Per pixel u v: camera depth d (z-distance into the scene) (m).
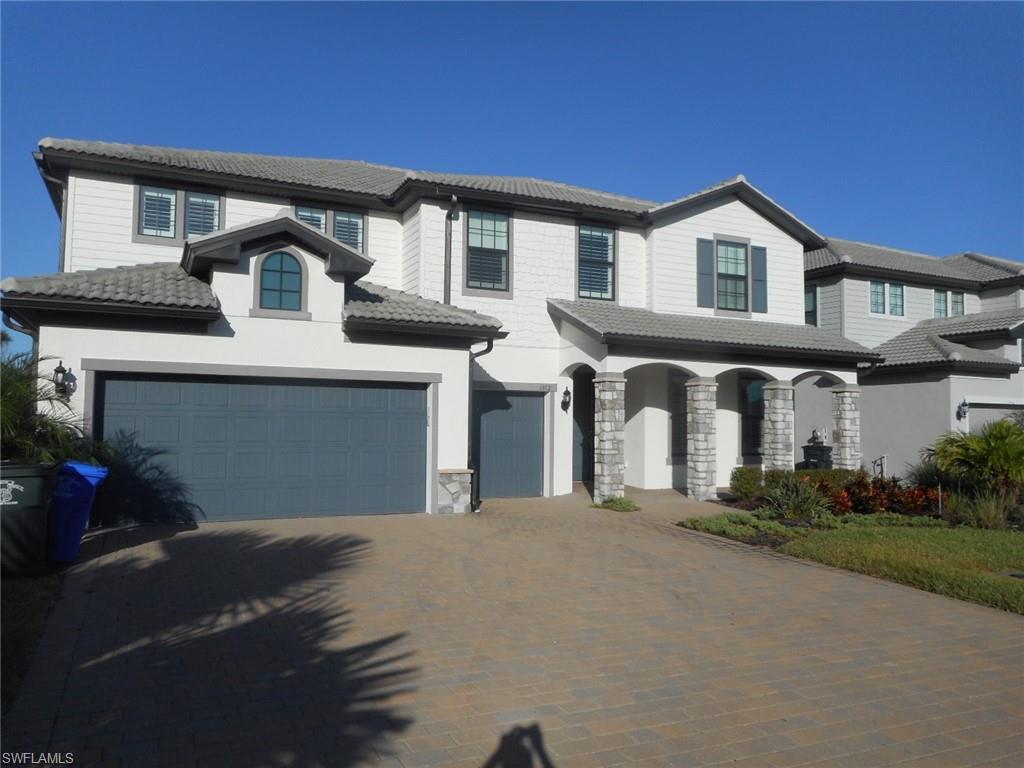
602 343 14.86
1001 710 5.31
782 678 5.83
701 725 4.94
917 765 4.48
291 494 12.09
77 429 9.84
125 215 13.93
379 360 12.63
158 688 5.23
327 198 15.41
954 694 5.59
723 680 5.75
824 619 7.50
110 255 13.77
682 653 6.34
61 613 6.80
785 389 17.31
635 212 16.89
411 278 15.70
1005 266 25.31
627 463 18.45
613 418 14.95
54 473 8.27
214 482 11.59
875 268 22.27
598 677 5.72
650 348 15.45
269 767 4.18
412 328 12.62
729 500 16.12
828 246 21.42
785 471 15.81
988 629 7.29
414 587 8.10
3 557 7.78
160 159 14.02
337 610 7.18
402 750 4.45
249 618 6.84
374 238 16.02
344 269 12.29
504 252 15.98
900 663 6.25
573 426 17.98
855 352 17.62
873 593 8.63
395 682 5.48
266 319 11.88
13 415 8.47
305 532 10.87
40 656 5.77
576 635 6.71
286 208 12.18
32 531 7.90
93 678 5.37
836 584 9.02
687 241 17.67
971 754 4.63
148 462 11.21
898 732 4.92
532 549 10.34
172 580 8.02
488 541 10.75
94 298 10.52
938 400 19.38
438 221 15.34
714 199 18.03
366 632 6.58
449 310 13.53
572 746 4.58
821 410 21.81
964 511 13.74
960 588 8.55
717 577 9.16
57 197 15.17
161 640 6.20
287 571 8.55
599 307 16.48
